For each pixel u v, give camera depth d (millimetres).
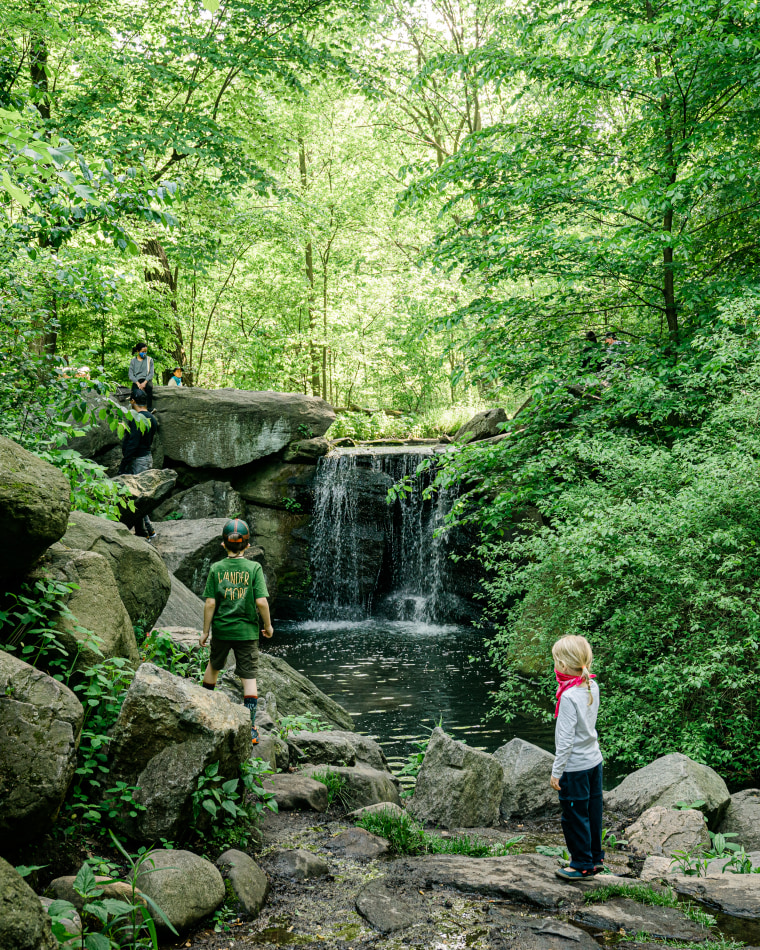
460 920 3773
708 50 9789
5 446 4363
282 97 19812
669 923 3799
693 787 5953
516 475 11133
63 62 16938
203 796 4180
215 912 3699
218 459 17797
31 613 4465
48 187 5258
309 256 29000
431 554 17750
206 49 15992
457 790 5859
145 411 13977
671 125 11445
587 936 3633
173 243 17547
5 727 3445
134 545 6441
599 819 4379
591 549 8906
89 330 18297
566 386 11703
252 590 5484
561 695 4371
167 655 6590
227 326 26797
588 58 11422
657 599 9188
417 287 25688
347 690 11641
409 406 30078
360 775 5809
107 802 4047
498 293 20234
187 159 17375
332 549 17938
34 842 3678
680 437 10945
